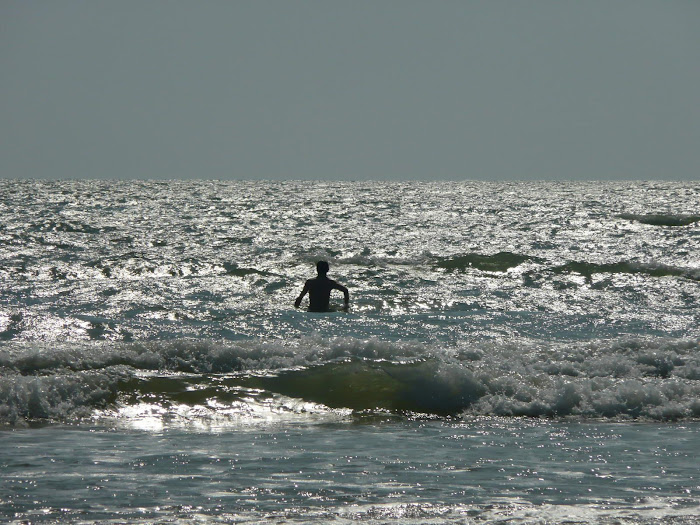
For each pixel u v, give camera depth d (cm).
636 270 8412
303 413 3250
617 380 3575
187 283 7444
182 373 3581
